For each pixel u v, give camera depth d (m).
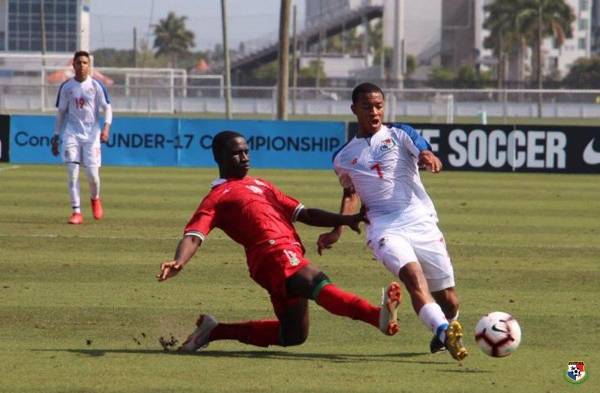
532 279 34.62
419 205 24.05
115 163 78.56
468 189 64.62
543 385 21.61
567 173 75.56
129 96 148.12
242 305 30.06
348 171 24.19
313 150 78.19
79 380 21.53
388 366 23.22
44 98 146.38
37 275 34.22
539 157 75.81
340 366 23.14
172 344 25.11
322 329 27.19
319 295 22.75
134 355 23.95
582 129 75.38
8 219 47.91
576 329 27.33
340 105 151.62
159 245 40.75
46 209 51.91
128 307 29.55
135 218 48.81
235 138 23.80
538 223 49.25
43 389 20.83
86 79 46.34
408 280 22.91
